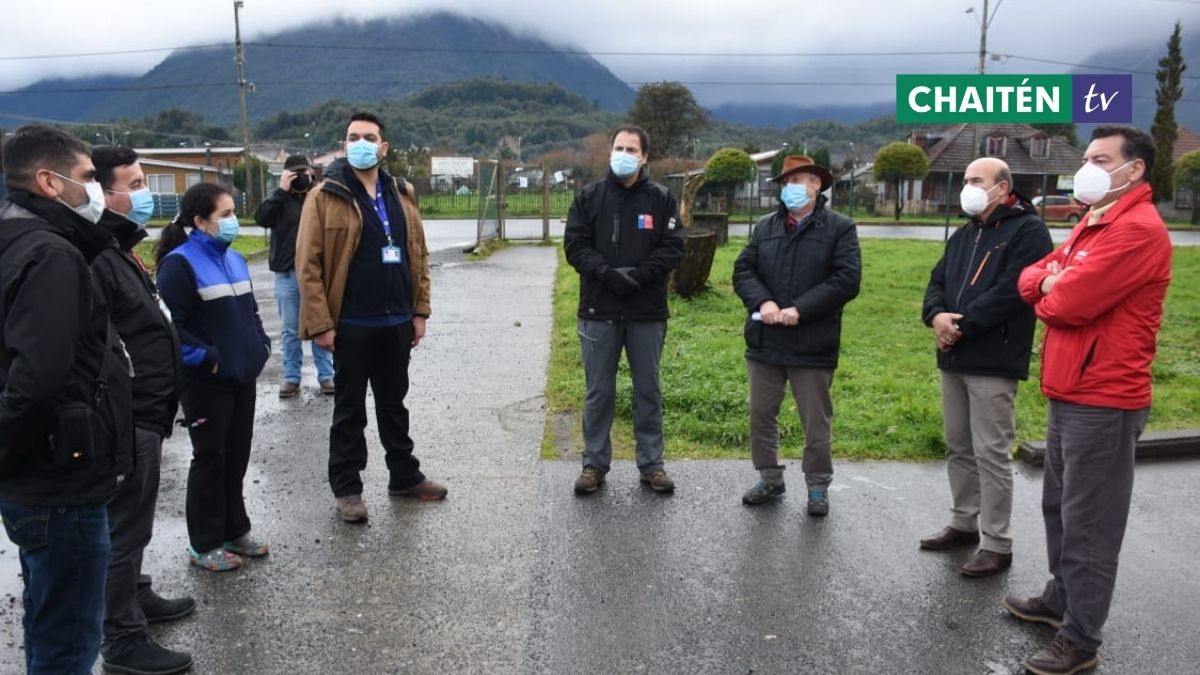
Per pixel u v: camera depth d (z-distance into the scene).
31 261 2.42
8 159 2.56
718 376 7.26
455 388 7.35
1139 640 3.57
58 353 2.41
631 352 5.10
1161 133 48.09
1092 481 3.31
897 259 18.59
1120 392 3.26
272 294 12.30
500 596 3.88
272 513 4.81
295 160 6.97
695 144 61.94
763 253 4.92
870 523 4.72
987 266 4.13
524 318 10.44
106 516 2.79
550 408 6.74
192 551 4.17
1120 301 3.22
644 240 4.99
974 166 4.16
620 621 3.67
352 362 4.64
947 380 4.39
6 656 3.37
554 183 36.91
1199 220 40.66
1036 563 4.27
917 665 3.38
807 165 4.71
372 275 4.62
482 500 4.98
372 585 3.98
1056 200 37.81
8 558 4.26
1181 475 5.56
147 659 3.28
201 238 3.99
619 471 5.45
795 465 5.59
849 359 8.53
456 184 38.72
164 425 3.41
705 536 4.52
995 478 4.13
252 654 3.42
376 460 5.67
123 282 3.26
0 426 2.41
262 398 7.15
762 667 3.35
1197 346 9.96
